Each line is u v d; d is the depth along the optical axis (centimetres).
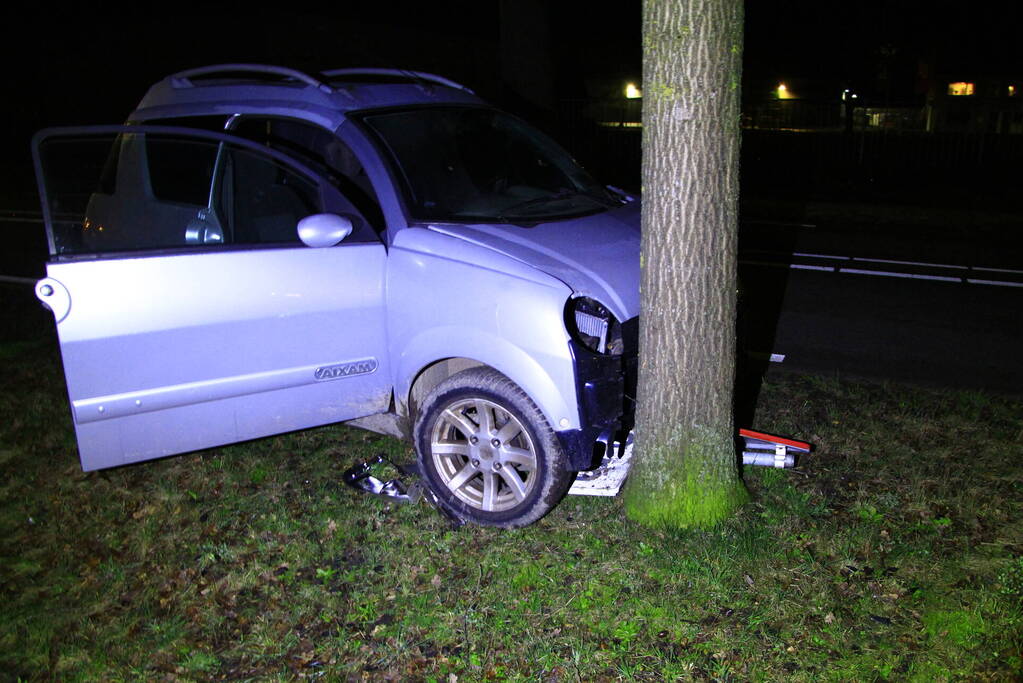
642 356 405
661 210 379
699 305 386
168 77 539
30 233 1226
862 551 399
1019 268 960
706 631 354
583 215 480
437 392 421
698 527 413
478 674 339
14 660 356
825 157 1778
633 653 344
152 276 401
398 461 498
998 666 328
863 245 1095
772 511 427
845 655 338
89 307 391
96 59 2330
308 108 477
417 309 425
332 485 475
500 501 425
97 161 501
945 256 1026
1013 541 404
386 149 461
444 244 423
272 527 440
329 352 436
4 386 618
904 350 684
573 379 386
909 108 2145
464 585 389
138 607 386
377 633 364
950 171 1706
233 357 419
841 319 771
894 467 475
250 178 452
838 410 554
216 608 384
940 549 399
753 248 1081
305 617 376
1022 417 539
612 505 439
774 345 702
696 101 359
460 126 507
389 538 426
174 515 455
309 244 413
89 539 437
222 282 412
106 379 401
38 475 497
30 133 2245
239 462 504
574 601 375
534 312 389
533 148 532
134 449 417
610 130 1939
